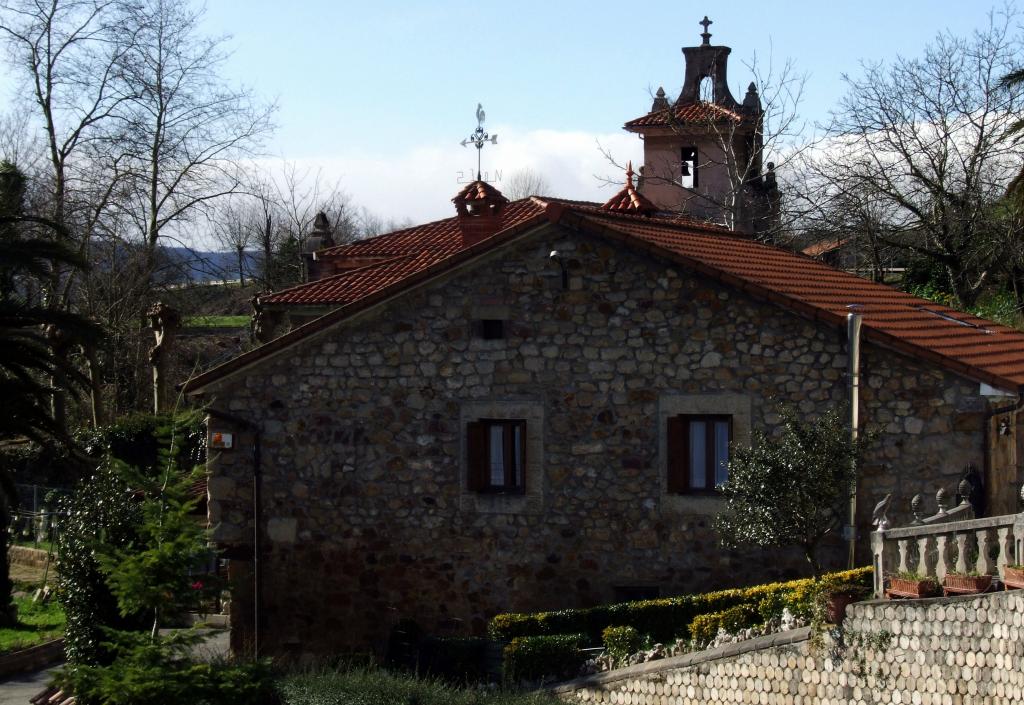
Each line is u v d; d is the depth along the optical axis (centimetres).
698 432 1766
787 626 1387
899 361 1641
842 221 3591
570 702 1459
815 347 1681
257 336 2764
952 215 3369
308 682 1602
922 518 1577
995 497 1595
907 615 1217
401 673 1656
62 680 1697
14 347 2277
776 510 1483
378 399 1894
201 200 4162
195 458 3112
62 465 3045
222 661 1739
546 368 1814
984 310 3269
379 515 1894
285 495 1933
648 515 1769
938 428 1622
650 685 1455
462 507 1855
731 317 1723
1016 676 1117
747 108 4359
